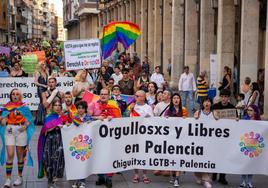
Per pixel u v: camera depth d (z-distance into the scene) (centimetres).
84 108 695
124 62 2172
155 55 2756
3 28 6744
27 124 721
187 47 2081
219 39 1633
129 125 723
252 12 1424
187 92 1547
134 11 3625
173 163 730
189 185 739
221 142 723
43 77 1202
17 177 761
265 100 1194
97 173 711
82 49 1147
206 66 1878
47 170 698
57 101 699
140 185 735
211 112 732
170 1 2488
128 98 943
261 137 718
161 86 1204
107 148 714
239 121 718
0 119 714
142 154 732
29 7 11744
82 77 959
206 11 1859
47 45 4250
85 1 6700
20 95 722
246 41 1432
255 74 1438
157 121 727
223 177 752
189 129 725
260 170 722
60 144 698
